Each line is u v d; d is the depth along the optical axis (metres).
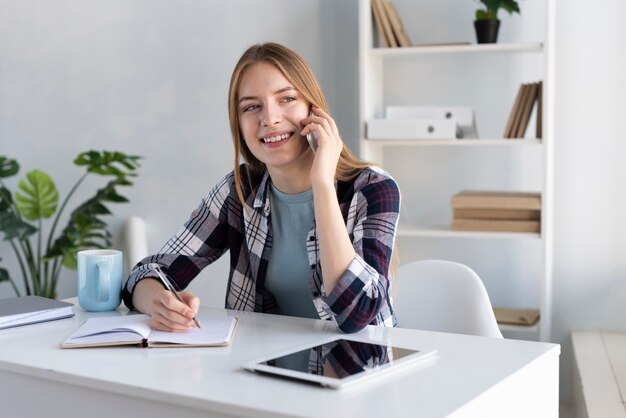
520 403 1.26
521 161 3.21
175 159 3.61
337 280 1.52
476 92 3.24
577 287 3.14
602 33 3.05
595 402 2.18
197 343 1.42
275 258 1.83
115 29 3.63
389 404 1.08
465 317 1.91
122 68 3.64
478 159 3.27
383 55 3.18
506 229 2.93
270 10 3.45
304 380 1.19
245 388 1.16
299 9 3.42
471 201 2.96
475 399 1.10
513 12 3.15
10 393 1.36
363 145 3.07
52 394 1.30
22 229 3.30
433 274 1.98
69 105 3.71
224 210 1.93
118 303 1.80
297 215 1.80
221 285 3.55
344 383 1.15
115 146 3.68
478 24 2.99
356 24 3.38
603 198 3.09
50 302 1.74
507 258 3.24
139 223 3.63
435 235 3.00
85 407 1.27
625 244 3.07
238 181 1.85
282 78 1.71
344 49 3.40
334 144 1.64
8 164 3.31
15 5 3.72
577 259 3.13
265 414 1.07
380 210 1.66
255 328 1.57
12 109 3.76
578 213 3.12
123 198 3.36
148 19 3.59
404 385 1.17
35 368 1.31
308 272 1.79
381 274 1.57
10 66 3.74
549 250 2.94
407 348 1.36
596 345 2.86
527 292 3.23
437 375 1.22
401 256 3.40
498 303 3.27
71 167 3.73
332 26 3.40
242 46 3.49
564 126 3.11
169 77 3.59
